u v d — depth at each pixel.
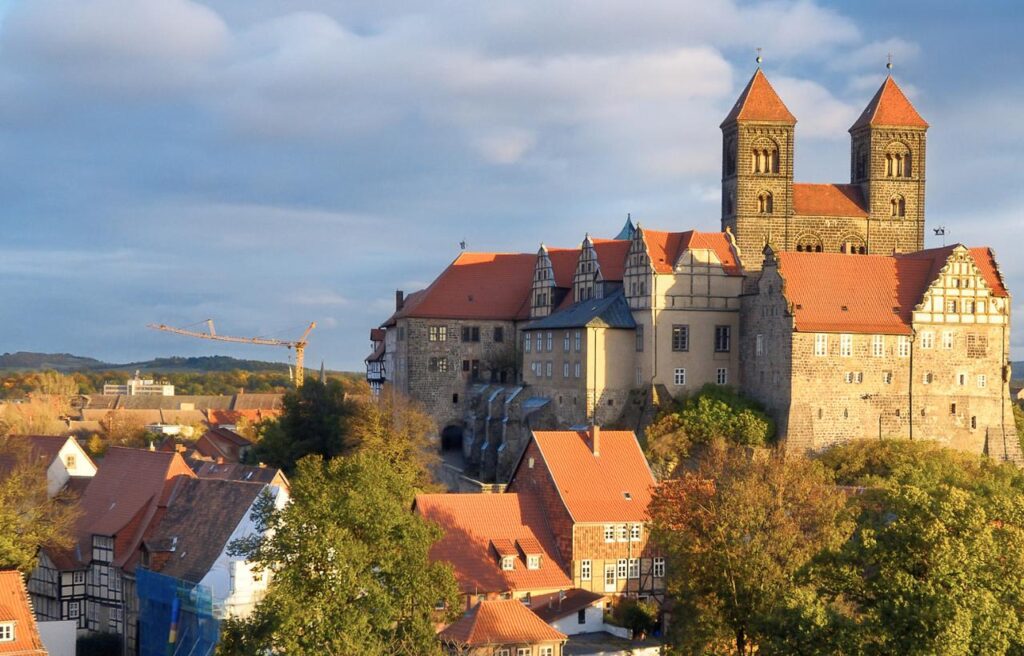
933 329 152.75
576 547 113.19
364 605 80.06
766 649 80.00
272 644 79.12
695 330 159.62
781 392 150.62
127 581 124.00
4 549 112.44
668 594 110.88
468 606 107.44
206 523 118.62
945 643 70.12
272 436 176.88
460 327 190.62
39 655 96.88
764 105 182.62
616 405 161.75
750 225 182.25
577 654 100.19
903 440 148.12
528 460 122.25
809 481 99.75
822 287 153.00
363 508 84.12
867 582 79.44
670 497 97.88
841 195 187.00
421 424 169.50
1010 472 137.50
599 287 170.75
